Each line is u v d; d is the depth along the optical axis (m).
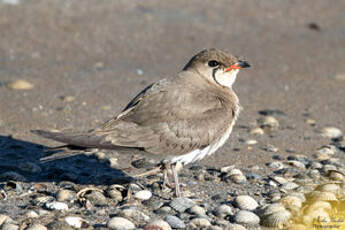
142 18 21.66
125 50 19.11
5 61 17.55
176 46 19.59
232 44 19.98
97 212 9.69
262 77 17.72
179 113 10.15
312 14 23.38
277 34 21.28
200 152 10.44
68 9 21.81
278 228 9.45
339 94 16.56
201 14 22.47
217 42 20.06
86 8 22.09
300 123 14.52
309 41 20.86
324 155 12.62
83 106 14.83
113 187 10.59
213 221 9.52
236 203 10.12
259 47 19.98
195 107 10.28
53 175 11.23
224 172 11.55
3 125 13.47
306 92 16.64
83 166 11.81
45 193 10.40
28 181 10.93
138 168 11.79
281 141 13.37
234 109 10.84
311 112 15.25
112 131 9.83
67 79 16.59
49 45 19.00
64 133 9.60
